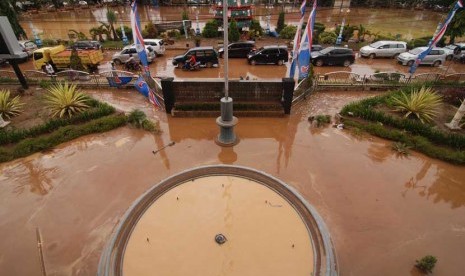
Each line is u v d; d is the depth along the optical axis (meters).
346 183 7.32
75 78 13.71
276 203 6.10
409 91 11.60
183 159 8.24
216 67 17.45
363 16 39.53
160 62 18.56
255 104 10.70
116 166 7.93
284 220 5.66
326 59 17.53
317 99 12.36
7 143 8.80
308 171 7.74
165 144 8.99
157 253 4.99
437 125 9.70
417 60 13.27
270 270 4.70
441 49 17.73
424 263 5.09
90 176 7.53
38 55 15.81
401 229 6.02
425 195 7.00
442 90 12.34
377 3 47.84
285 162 8.12
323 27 25.67
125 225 5.48
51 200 6.73
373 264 5.29
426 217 6.34
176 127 10.02
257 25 24.44
